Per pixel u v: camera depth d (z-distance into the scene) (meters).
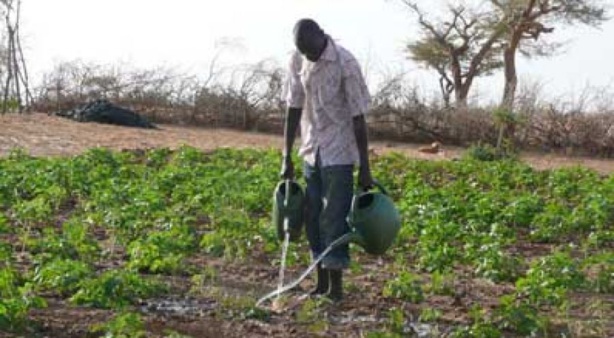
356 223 10.16
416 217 15.30
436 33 51.16
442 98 38.22
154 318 9.55
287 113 10.44
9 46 34.31
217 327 9.41
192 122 38.03
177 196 16.80
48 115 33.72
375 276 12.01
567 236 15.52
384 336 8.93
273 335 9.23
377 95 37.91
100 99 36.12
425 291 11.32
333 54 10.02
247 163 24.23
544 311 10.69
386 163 25.48
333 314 10.09
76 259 11.87
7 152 24.92
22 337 8.70
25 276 10.61
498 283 12.05
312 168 10.32
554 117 37.09
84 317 9.41
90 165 20.30
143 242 12.46
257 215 16.12
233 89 38.09
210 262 12.39
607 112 37.16
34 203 14.51
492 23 50.28
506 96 37.38
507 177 23.28
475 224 15.21
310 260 12.16
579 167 25.61
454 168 24.97
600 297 11.55
